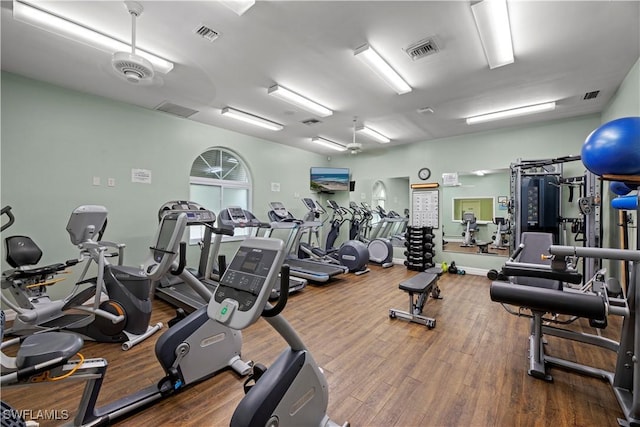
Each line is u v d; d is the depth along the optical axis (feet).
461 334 9.56
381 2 7.04
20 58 9.61
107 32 8.17
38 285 9.28
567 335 7.39
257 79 11.10
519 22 7.63
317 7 7.21
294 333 4.74
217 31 8.15
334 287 15.34
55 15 7.42
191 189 17.17
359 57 9.38
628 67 9.98
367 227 24.62
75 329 9.11
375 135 19.17
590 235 12.73
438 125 16.89
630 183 5.72
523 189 16.34
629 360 6.25
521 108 13.97
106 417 5.39
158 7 7.18
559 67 10.00
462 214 19.75
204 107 14.17
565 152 15.56
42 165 11.26
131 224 13.79
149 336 9.37
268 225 15.81
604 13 7.27
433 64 9.87
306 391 4.75
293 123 16.71
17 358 4.14
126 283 9.19
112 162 13.15
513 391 6.59
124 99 13.19
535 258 9.71
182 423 5.56
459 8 7.23
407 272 19.07
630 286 6.03
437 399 6.33
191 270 15.07
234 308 3.97
